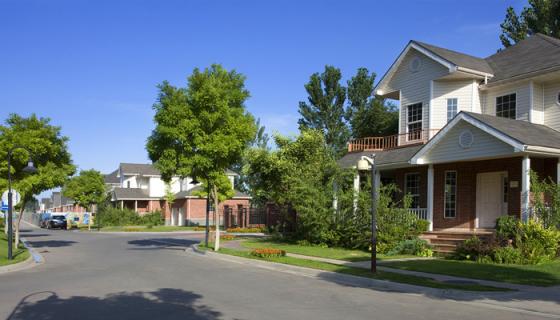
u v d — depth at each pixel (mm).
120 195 57000
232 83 23156
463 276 13289
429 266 15250
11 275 15055
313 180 24516
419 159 20156
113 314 9062
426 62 23781
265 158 26562
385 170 24625
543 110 20547
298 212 24781
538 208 16359
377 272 14148
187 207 51750
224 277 14203
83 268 16703
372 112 37000
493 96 22141
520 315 9109
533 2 34094
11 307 9727
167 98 21656
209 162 21062
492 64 23609
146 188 60281
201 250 22438
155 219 55125
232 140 21406
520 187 18719
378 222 20203
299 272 15453
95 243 29969
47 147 24484
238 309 9531
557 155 17266
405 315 9086
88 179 50656
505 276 13133
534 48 22703
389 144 25875
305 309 9570
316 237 23734
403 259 17422
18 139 23297
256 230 39688
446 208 21609
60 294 11242
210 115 20906
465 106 22578
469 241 17109
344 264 16406
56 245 28344
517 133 17031
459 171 21219
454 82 22891
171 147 21672
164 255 21531
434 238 19469
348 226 21969
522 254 15680
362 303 10242
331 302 10336
